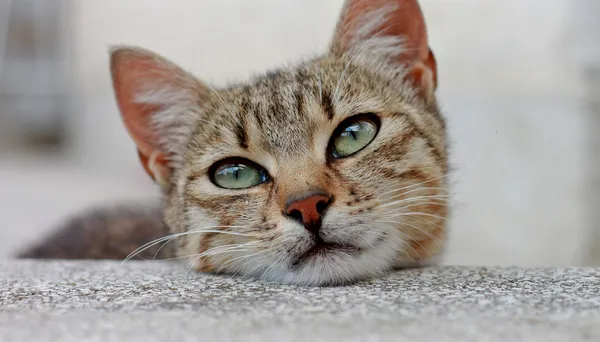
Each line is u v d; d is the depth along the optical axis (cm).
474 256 55
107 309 25
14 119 115
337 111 31
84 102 108
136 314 25
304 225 29
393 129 31
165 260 35
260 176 31
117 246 41
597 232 57
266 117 31
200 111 34
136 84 34
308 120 31
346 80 32
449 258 41
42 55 113
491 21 76
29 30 112
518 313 24
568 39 70
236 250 31
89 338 23
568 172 64
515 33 75
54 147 115
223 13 86
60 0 110
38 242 44
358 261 30
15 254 43
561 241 56
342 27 34
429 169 32
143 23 93
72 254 41
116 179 95
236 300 26
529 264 53
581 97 68
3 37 112
